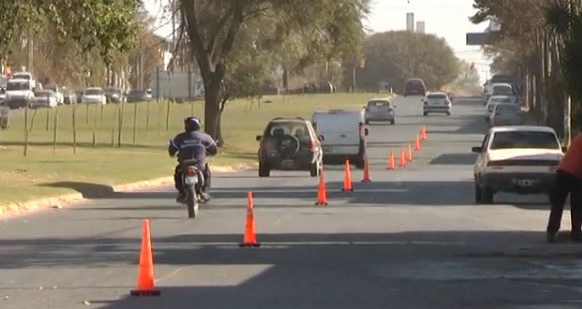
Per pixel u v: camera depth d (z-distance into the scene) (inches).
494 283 2410.2
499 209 4387.3
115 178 5797.2
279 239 3270.2
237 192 5339.6
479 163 4660.4
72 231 3523.6
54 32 5644.7
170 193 5324.8
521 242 3203.7
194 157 4042.8
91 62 6722.4
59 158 7244.1
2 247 3080.7
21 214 4146.2
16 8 4525.1
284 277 2488.9
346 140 7303.2
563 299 2194.9
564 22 3420.3
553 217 3166.8
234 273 2551.7
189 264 2706.7
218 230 3540.8
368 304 2122.3
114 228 3614.7
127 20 4630.9
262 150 6392.7
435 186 5856.3
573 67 3341.5
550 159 4466.0
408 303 2137.1
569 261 2783.0
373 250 3011.8
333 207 4478.3
